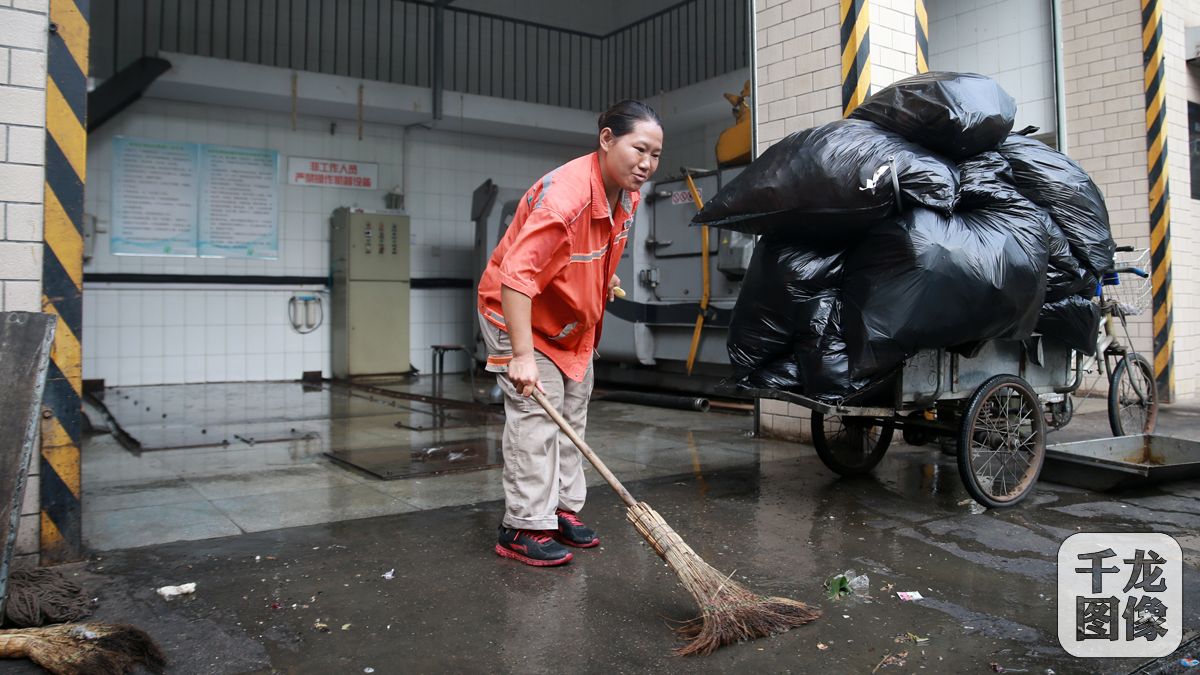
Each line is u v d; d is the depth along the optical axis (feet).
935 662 6.27
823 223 10.17
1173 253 22.04
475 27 35.83
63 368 8.36
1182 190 22.43
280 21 31.65
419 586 7.91
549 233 7.80
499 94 36.37
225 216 30.07
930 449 15.15
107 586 7.89
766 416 16.71
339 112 30.94
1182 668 6.31
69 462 8.48
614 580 8.07
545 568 8.44
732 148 21.48
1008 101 10.52
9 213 7.92
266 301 30.83
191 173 29.43
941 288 9.52
